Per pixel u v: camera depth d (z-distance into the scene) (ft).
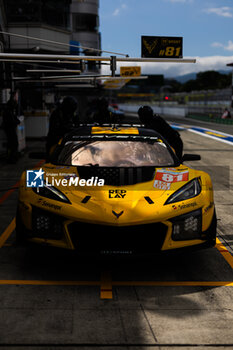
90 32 289.12
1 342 17.22
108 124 37.14
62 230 23.54
